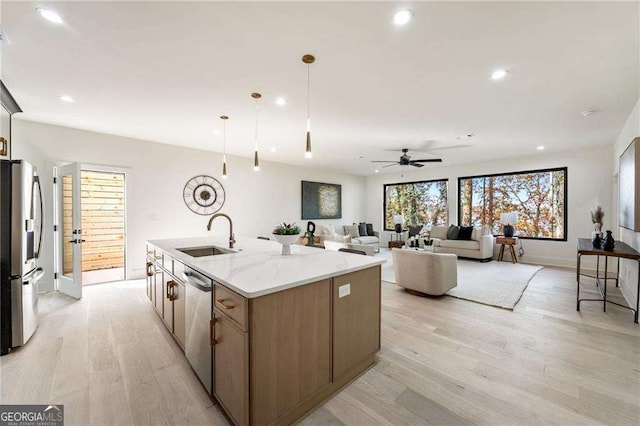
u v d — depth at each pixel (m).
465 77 2.49
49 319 3.01
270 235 6.77
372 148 5.38
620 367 2.09
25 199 2.47
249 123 3.82
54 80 2.54
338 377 1.86
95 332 2.70
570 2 1.57
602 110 3.29
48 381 1.93
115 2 1.56
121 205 5.88
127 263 4.68
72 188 3.79
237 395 1.46
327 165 7.47
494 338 2.57
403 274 3.93
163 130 4.19
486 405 1.70
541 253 6.07
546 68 2.33
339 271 1.83
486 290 4.03
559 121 3.71
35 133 3.83
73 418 1.60
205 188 5.60
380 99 2.98
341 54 2.12
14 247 2.37
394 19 1.72
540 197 6.15
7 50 2.04
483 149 5.48
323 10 1.64
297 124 3.85
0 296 2.30
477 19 1.72
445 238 7.07
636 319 2.92
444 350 2.36
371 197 9.41
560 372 2.03
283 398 1.54
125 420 1.58
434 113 3.41
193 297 1.98
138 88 2.71
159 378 1.98
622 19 1.70
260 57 2.16
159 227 5.00
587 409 1.66
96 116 3.54
